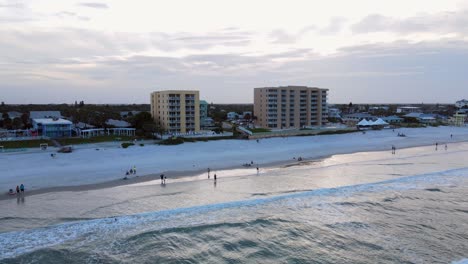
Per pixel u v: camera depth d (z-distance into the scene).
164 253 32.16
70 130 98.62
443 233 36.84
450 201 46.97
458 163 75.62
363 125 151.38
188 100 117.38
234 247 33.69
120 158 73.88
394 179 59.06
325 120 162.25
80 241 33.91
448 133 148.50
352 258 31.78
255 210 43.06
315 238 35.66
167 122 114.25
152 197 47.34
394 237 35.88
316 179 59.06
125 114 171.25
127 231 36.31
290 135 121.00
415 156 85.44
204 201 46.16
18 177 56.41
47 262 30.02
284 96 145.62
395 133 140.88
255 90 149.25
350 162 76.19
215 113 195.38
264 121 145.12
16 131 97.94
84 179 56.19
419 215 41.78
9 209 41.59
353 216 41.38
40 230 36.09
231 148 92.38
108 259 30.86
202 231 36.72
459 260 31.28
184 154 81.56
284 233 36.66
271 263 31.02
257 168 64.81
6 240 33.69
